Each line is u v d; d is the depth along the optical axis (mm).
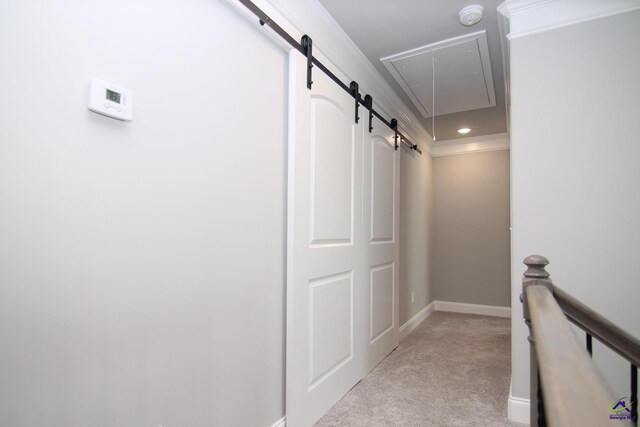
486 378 2289
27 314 776
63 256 834
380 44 2146
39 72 791
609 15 1657
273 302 1562
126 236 967
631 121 1612
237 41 1363
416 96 2924
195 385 1172
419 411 1869
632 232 1594
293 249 1573
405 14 1855
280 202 1611
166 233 1078
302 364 1628
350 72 2189
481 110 3258
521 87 1805
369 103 2355
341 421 1769
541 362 489
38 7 790
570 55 1717
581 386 397
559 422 343
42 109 795
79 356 864
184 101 1141
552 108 1745
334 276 1941
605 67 1659
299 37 1678
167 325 1079
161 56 1065
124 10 965
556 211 1723
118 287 947
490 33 2043
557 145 1731
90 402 885
